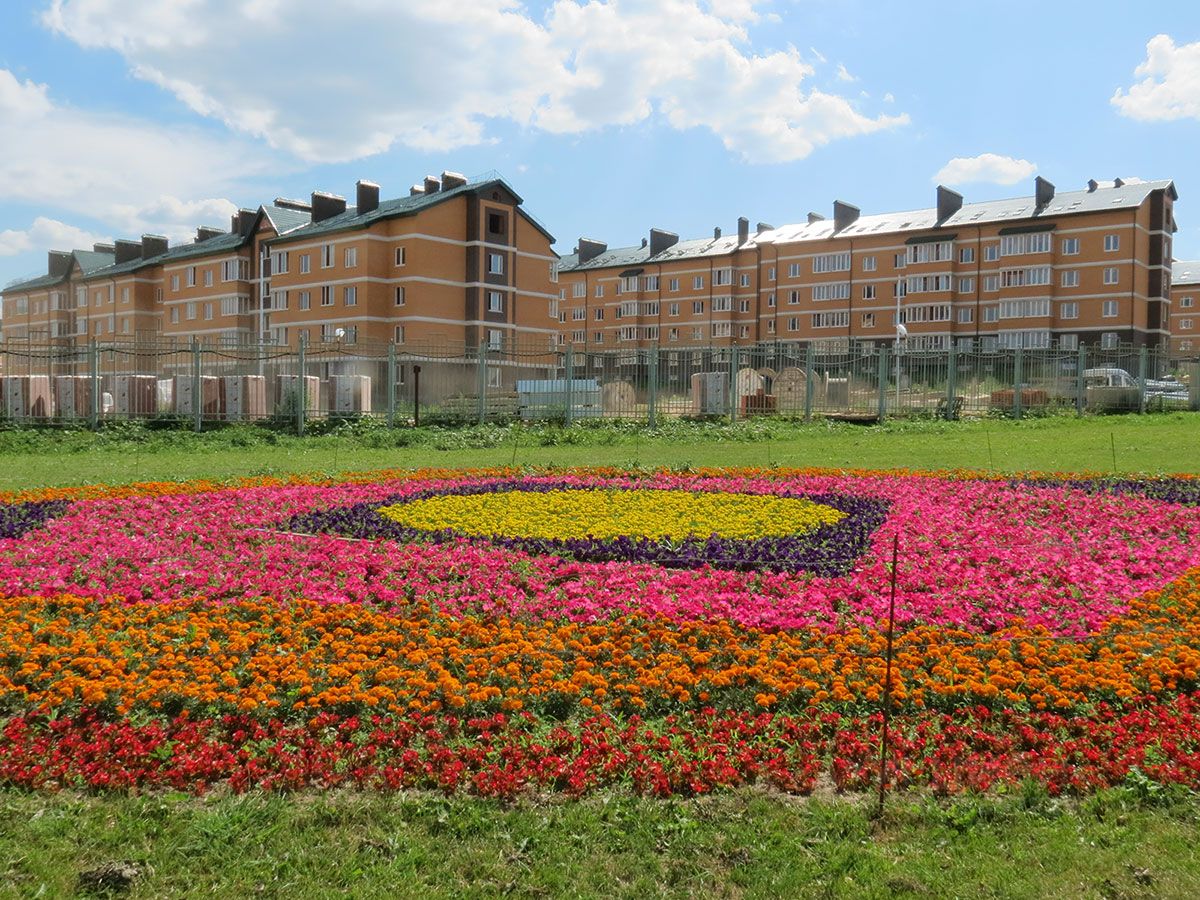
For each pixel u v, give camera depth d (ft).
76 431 81.92
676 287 276.82
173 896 13.55
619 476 53.36
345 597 27.30
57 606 26.32
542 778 16.65
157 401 91.76
